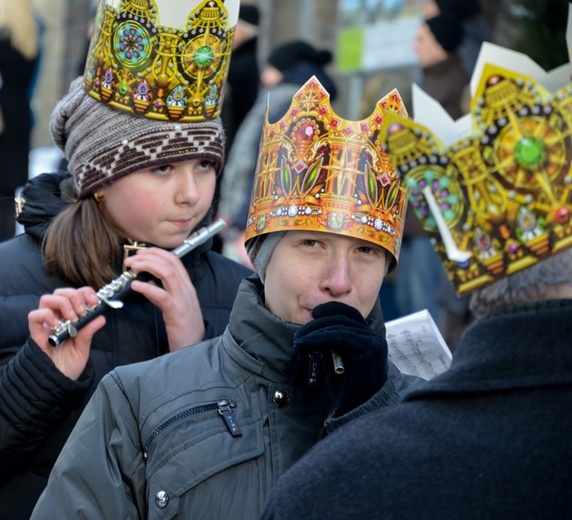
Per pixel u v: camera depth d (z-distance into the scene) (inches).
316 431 182.7
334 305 176.4
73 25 666.2
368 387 171.0
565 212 139.1
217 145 222.8
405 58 522.3
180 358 189.9
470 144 143.1
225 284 230.8
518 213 140.9
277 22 625.3
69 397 207.8
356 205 185.6
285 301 186.9
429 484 135.5
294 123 189.9
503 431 136.2
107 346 218.5
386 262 193.9
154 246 221.9
